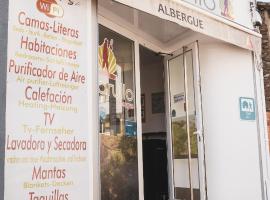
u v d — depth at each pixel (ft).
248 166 21.86
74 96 13.87
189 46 21.67
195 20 18.08
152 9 15.92
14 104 12.28
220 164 21.16
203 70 21.91
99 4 17.46
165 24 19.86
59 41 13.74
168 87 23.13
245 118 22.31
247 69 22.93
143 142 26.22
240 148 21.75
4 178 11.74
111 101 18.31
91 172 13.84
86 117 14.07
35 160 12.55
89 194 13.70
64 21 13.97
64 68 13.75
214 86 21.75
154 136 26.35
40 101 12.95
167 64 23.35
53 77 13.41
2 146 11.78
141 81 27.37
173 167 22.30
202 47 22.06
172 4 16.92
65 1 14.08
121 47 19.58
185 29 20.77
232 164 21.34
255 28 23.90
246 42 21.66
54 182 12.90
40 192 12.53
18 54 12.60
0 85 12.00
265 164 22.79
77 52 14.19
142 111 27.22
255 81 23.15
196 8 18.15
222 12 21.63
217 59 21.94
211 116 21.53
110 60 18.63
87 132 14.01
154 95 26.68
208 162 21.09
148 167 25.59
